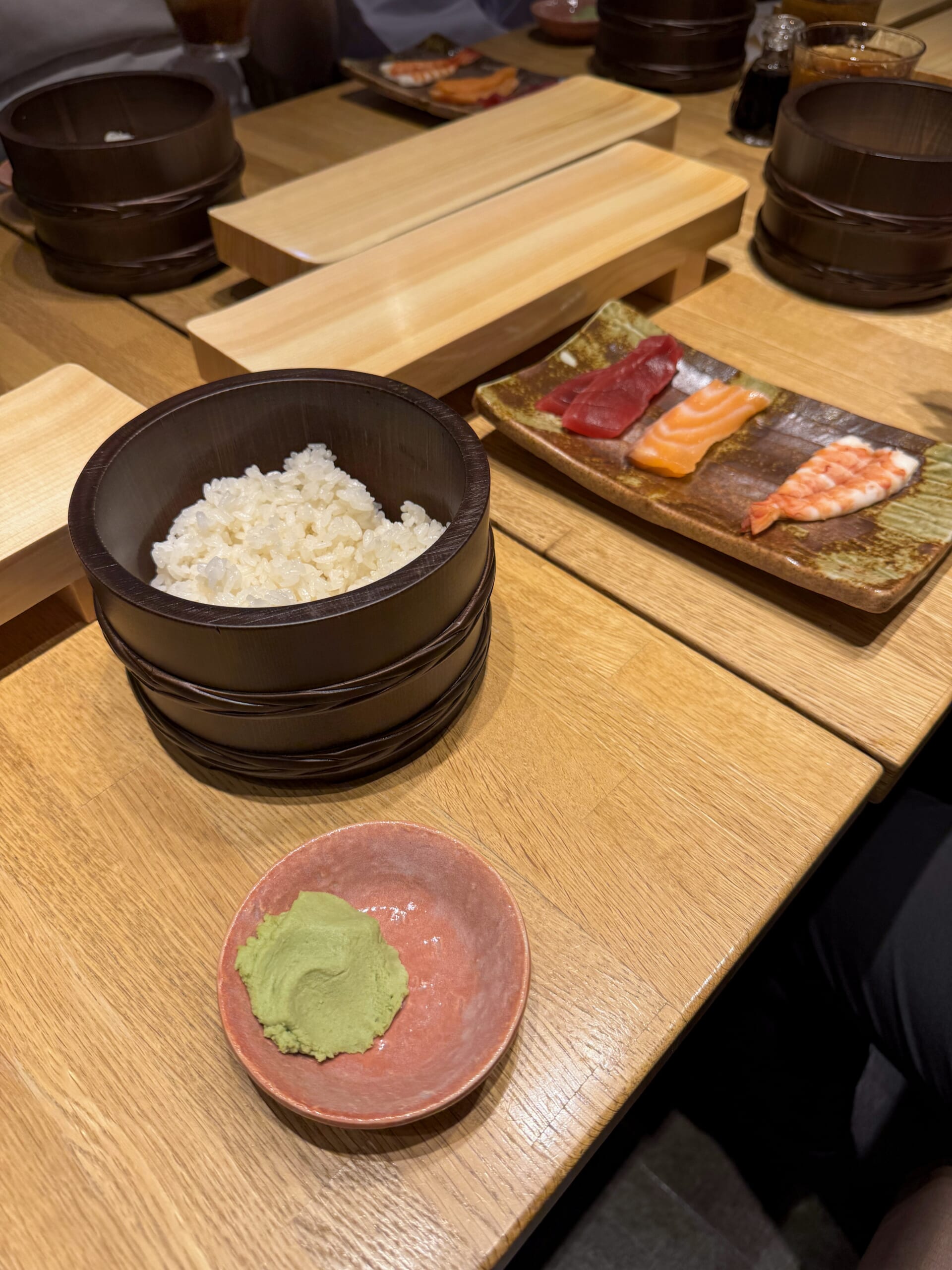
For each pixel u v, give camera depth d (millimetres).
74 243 1427
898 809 1090
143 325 1427
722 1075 1343
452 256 1298
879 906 1019
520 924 682
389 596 700
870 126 1572
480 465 798
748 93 1854
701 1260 1222
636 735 888
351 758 810
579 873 785
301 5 2105
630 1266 1221
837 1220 1235
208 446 914
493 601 1016
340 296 1219
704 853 799
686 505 1065
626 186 1462
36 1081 675
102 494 794
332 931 668
